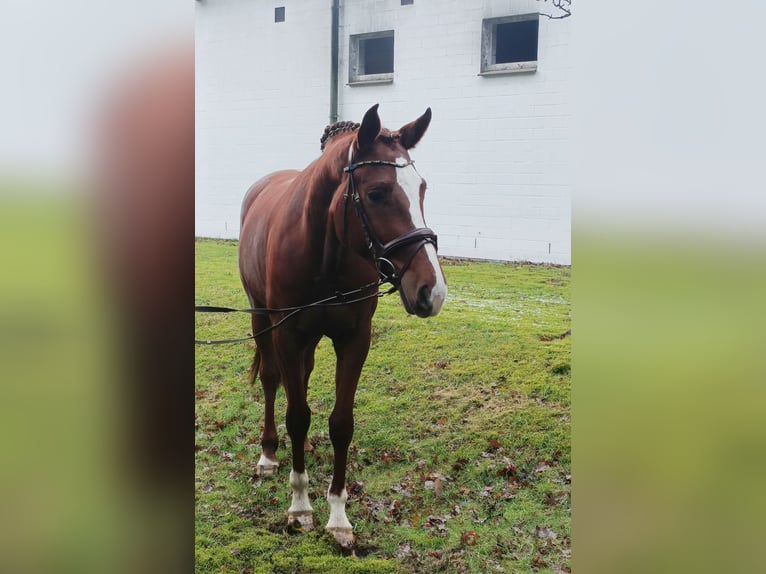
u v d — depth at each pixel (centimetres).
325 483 405
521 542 376
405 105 425
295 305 355
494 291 405
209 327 463
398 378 414
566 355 389
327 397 422
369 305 350
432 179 419
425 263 302
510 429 393
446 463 397
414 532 385
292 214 357
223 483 425
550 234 396
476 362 403
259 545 393
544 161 396
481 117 407
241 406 441
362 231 318
